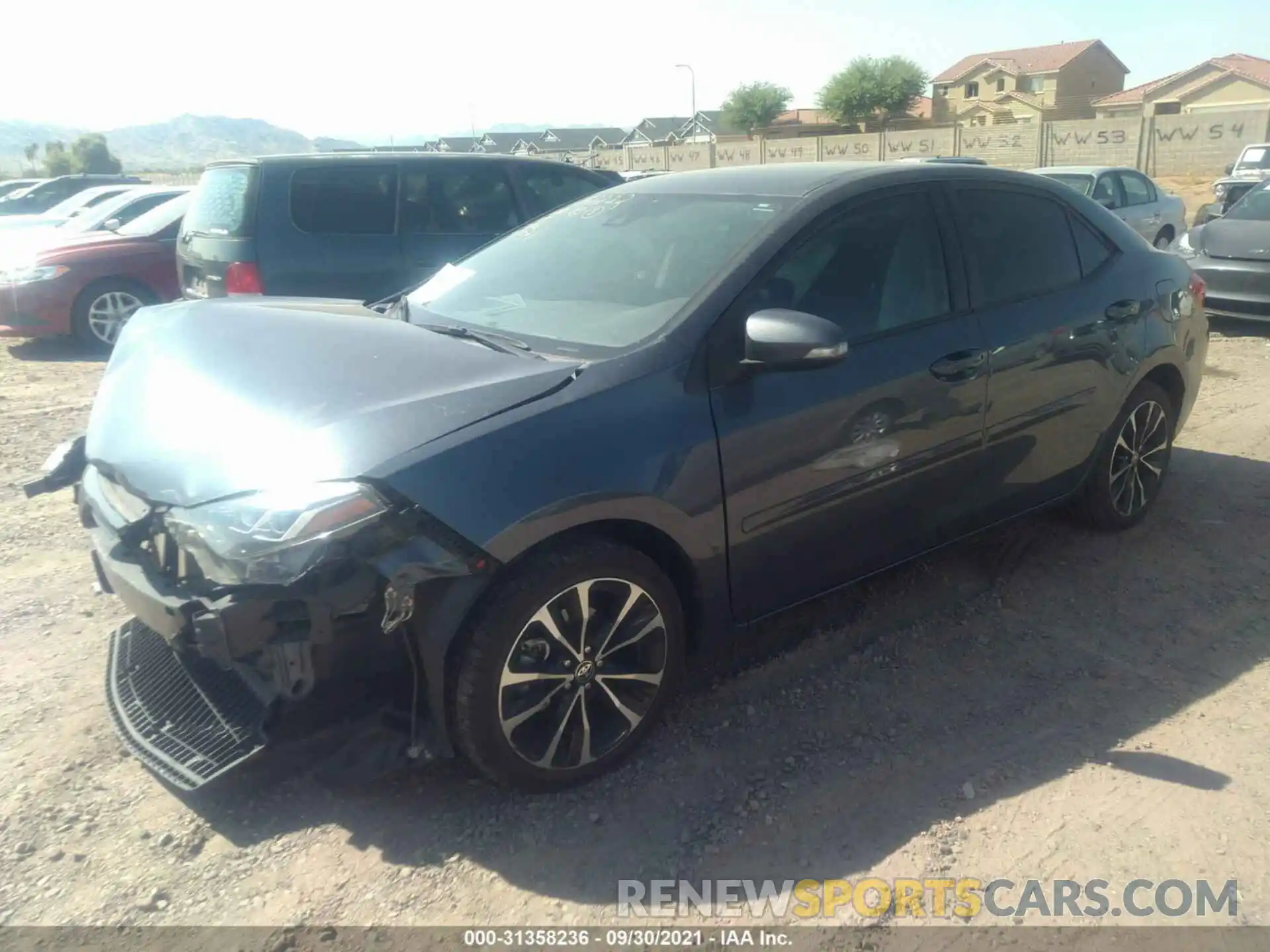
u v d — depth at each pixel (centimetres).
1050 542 460
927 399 351
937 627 387
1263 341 906
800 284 330
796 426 317
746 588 322
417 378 292
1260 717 325
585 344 316
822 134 7156
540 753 284
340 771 272
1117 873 260
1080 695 340
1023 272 399
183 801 291
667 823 281
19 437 678
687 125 7812
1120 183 1388
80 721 329
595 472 275
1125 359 431
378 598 253
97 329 1013
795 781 297
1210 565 436
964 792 291
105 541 298
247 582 246
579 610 281
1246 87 5828
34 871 264
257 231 677
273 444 267
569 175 805
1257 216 941
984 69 7106
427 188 732
